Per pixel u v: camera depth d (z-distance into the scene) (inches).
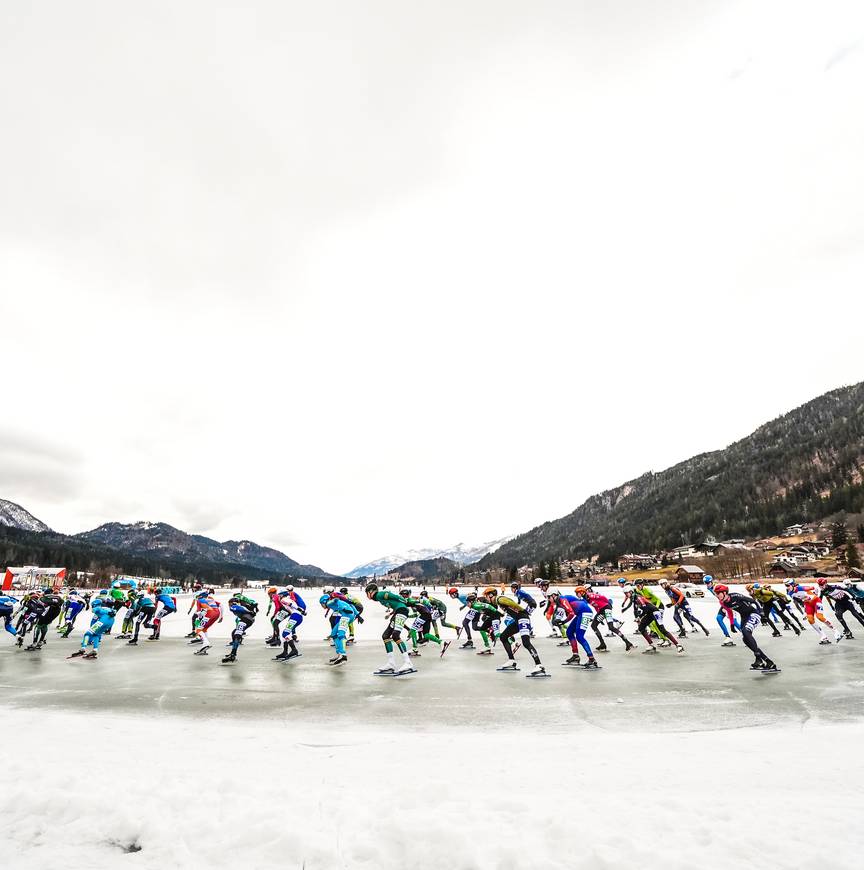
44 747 213.6
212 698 327.3
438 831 118.8
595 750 201.2
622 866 105.3
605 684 352.5
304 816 132.6
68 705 313.6
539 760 187.3
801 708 275.9
